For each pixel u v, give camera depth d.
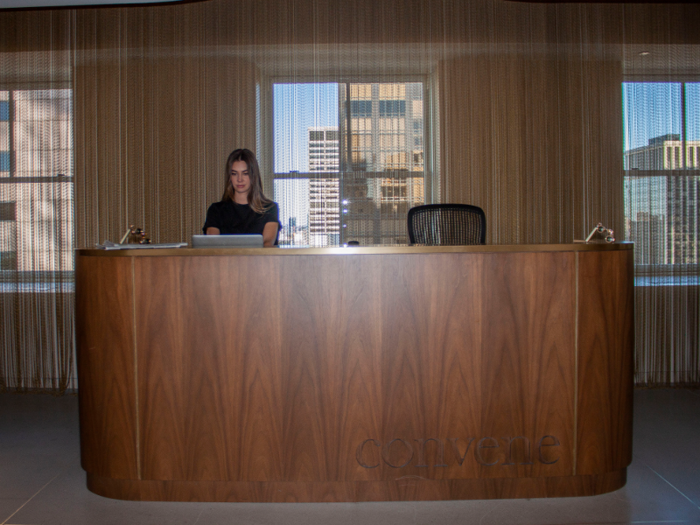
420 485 2.11
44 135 3.94
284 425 2.07
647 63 3.94
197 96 3.90
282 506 2.09
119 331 2.08
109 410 2.11
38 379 3.95
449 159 3.93
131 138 3.92
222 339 2.07
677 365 3.96
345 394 2.07
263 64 3.91
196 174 3.91
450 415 2.08
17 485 2.32
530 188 3.93
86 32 3.90
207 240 2.14
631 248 2.17
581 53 3.92
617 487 2.20
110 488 2.16
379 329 2.07
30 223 3.96
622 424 2.15
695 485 2.26
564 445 2.09
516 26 3.92
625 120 3.95
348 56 3.91
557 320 2.08
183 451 2.09
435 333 2.07
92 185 3.94
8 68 3.95
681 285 3.96
